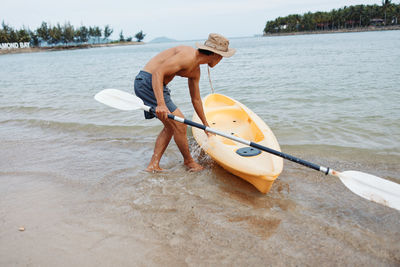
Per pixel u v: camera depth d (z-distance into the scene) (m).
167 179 2.98
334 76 8.80
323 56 17.00
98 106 6.51
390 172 2.99
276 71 11.12
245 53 25.69
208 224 2.22
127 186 2.85
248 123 3.97
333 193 2.66
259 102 5.98
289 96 6.38
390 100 5.52
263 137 3.33
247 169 2.64
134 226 2.21
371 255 1.89
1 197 2.68
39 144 4.19
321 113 4.97
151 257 1.88
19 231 2.17
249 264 1.82
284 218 2.29
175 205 2.49
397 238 2.05
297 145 3.73
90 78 12.32
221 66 14.72
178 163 3.40
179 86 8.41
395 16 102.06
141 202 2.54
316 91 6.75
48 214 2.38
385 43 26.91
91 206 2.50
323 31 125.12
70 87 9.77
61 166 3.37
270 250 1.94
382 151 3.46
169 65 2.64
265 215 2.33
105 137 4.42
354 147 3.59
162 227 2.19
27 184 2.93
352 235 2.08
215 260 1.85
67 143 4.20
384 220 2.26
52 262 1.84
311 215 2.33
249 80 9.17
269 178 2.47
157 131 4.62
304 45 35.09
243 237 2.07
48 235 2.12
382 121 4.40
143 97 2.94
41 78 13.30
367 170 3.05
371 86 6.90
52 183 2.94
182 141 3.07
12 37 93.06
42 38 107.00
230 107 4.31
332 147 3.63
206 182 2.91
